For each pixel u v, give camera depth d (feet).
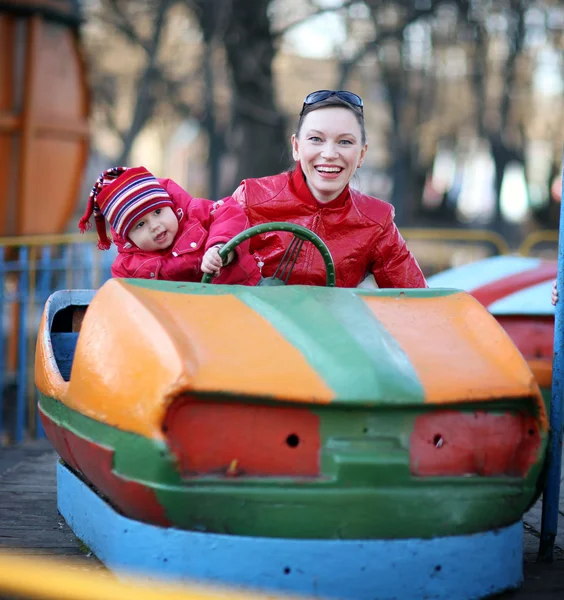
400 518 8.14
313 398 7.96
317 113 10.84
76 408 9.18
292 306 9.02
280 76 80.02
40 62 27.02
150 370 8.17
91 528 9.65
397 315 9.20
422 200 95.81
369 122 96.22
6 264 20.49
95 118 74.74
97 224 11.22
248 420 8.11
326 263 10.11
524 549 10.71
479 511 8.39
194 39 60.64
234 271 10.32
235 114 41.96
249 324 8.72
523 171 87.25
